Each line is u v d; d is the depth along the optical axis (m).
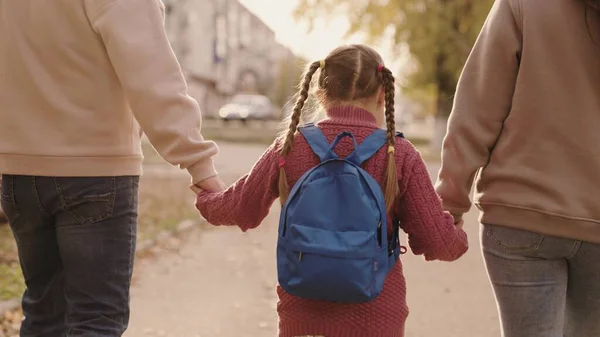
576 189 2.72
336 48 2.77
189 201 11.52
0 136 2.95
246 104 42.34
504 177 2.84
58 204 2.93
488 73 2.87
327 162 2.56
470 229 9.67
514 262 2.84
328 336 2.58
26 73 2.90
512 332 2.88
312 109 2.94
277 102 52.62
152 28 2.89
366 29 21.42
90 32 2.86
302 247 2.43
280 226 2.54
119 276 2.98
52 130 2.91
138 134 3.10
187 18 53.53
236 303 5.76
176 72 2.92
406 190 2.63
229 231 9.21
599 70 2.70
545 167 2.76
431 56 21.25
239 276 6.73
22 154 2.92
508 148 2.85
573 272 2.85
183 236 8.74
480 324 5.23
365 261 2.43
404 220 2.68
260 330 5.08
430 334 4.99
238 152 23.67
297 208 2.49
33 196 2.95
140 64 2.84
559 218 2.72
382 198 2.53
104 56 2.90
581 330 2.93
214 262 7.32
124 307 3.00
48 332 3.13
